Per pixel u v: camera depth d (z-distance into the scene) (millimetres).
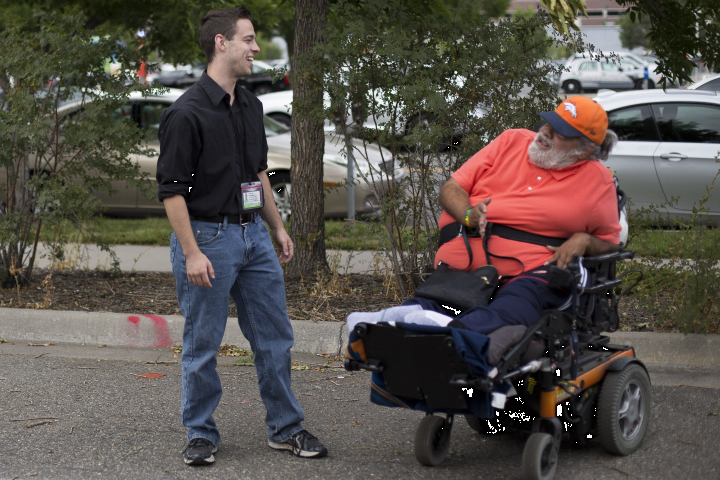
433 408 3033
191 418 3430
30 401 4203
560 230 3338
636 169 8500
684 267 5516
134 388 4449
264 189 3582
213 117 3229
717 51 6348
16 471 3326
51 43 5941
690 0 6152
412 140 5184
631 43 29078
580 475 3305
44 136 5824
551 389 3102
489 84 5297
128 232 8891
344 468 3393
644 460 3467
